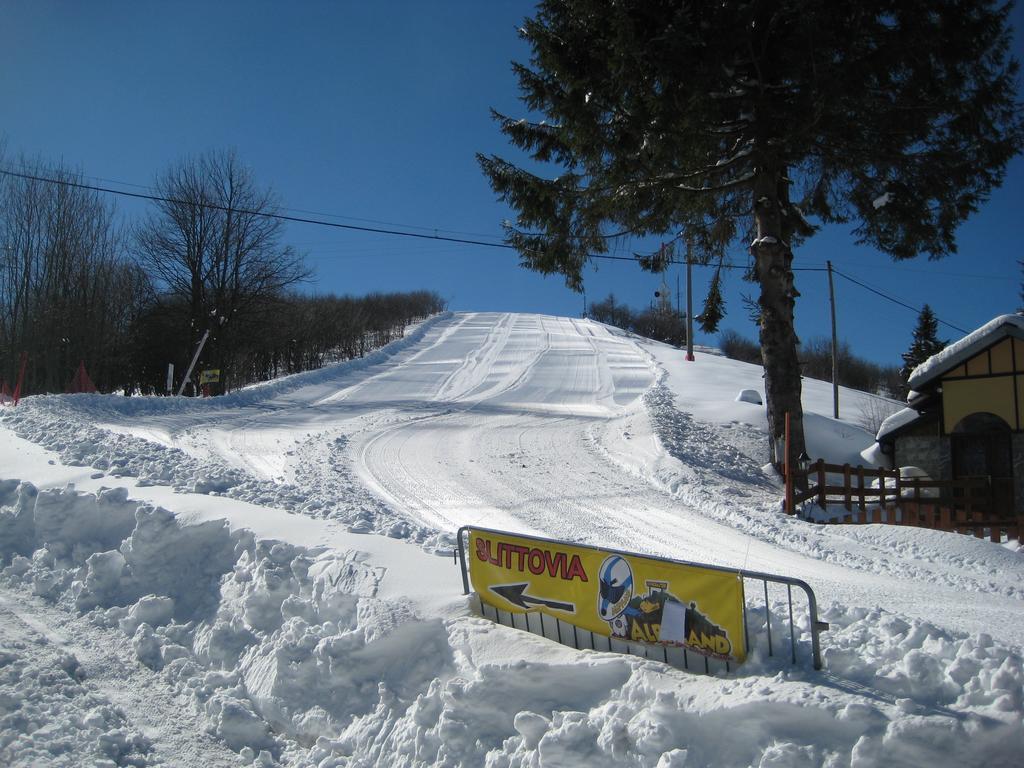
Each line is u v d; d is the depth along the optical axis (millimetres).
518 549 5723
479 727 4551
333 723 5211
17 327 37594
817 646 4320
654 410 22766
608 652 5109
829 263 32094
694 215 18062
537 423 23328
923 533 11734
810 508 14172
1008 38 15352
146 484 10039
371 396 30672
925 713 3732
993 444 16750
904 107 14766
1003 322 16359
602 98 15453
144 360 41688
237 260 38375
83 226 38625
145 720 5504
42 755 4754
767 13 14672
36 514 8570
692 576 4824
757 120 15477
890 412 32438
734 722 3924
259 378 49375
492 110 17656
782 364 16578
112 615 7168
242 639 6320
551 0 15672
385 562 6867
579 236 17406
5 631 6828
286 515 8430
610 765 4000
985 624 7043
